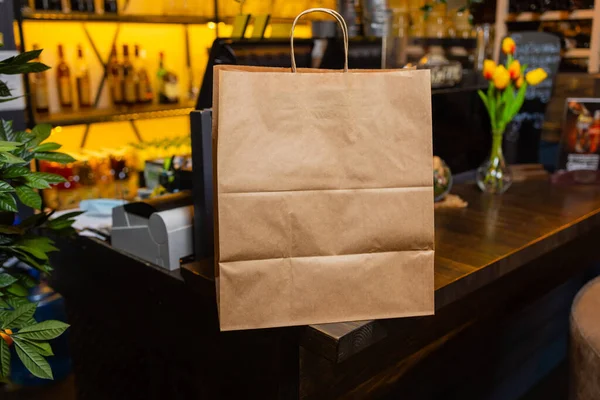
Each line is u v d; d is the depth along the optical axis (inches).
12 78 83.1
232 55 62.2
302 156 36.0
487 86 94.8
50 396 81.4
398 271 38.4
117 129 121.4
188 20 116.5
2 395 80.1
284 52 70.1
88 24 111.9
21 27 88.9
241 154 35.2
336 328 40.5
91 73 114.1
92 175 105.9
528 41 96.7
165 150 103.6
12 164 42.2
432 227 38.3
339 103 35.9
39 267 45.1
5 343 41.6
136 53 116.9
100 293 67.2
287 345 45.4
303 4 140.6
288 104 35.4
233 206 35.5
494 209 72.9
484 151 97.7
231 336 51.7
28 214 87.1
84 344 74.2
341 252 37.4
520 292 71.1
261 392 50.3
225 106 34.6
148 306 60.6
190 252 57.9
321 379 48.3
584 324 50.6
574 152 85.5
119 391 70.1
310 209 36.5
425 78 36.8
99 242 64.2
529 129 98.7
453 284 49.3
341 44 86.2
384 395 57.9
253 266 36.5
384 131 36.7
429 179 37.7
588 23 136.8
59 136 111.5
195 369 57.4
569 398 53.9
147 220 57.8
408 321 44.8
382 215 37.5
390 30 92.9
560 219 68.4
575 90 96.3
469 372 72.7
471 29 115.3
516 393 87.1
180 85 130.6
